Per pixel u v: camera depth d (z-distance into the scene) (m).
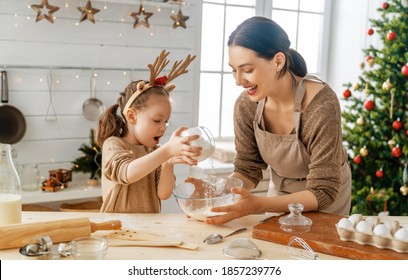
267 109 1.75
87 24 3.09
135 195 1.74
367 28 3.87
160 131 1.68
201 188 1.62
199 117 3.85
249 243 1.28
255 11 3.88
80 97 3.13
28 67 2.95
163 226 1.47
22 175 2.87
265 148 1.79
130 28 3.22
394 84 3.15
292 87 1.66
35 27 2.96
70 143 3.15
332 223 1.43
